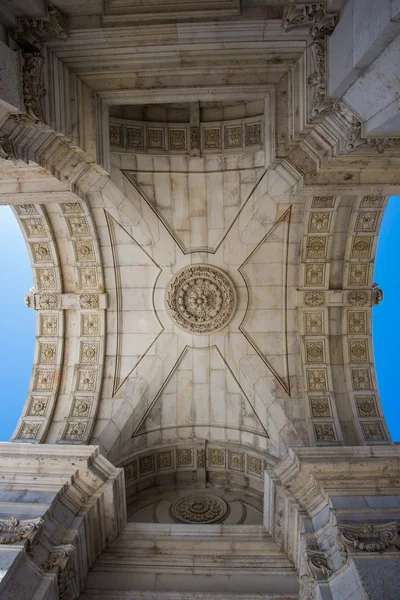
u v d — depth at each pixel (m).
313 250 12.53
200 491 13.69
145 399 13.23
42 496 9.25
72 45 7.05
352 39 5.35
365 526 8.11
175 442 13.79
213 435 13.80
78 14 6.79
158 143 11.95
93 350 13.20
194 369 13.66
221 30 6.82
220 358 13.53
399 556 7.55
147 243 12.95
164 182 12.34
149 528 10.59
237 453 13.64
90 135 8.21
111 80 8.12
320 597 7.48
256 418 13.27
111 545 10.29
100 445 11.84
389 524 8.14
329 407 12.15
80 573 9.20
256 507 12.80
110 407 12.67
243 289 13.34
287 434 12.01
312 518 9.30
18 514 8.71
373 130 5.91
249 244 12.92
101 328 13.23
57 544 8.63
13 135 6.74
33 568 7.90
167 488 13.78
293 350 13.05
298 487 9.91
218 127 11.91
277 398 12.62
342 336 12.91
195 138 11.90
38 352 13.07
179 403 13.77
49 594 7.78
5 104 5.87
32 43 6.49
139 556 9.98
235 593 9.12
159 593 9.12
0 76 5.63
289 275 13.02
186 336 13.46
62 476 9.78
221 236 12.98
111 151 11.40
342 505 8.91
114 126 11.49
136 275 13.29
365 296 12.75
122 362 13.28
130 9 6.69
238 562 9.74
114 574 9.63
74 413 12.34
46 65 6.89
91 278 13.16
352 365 12.66
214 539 10.24
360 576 7.21
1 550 7.79
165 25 6.73
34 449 10.15
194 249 13.19
